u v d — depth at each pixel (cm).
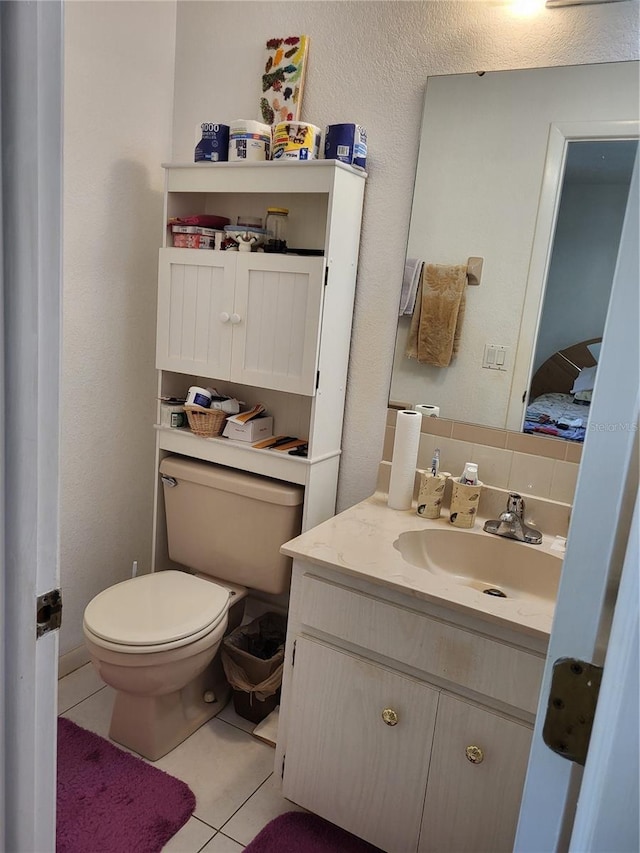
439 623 140
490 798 139
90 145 199
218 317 203
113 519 232
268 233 207
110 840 161
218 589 200
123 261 218
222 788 182
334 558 151
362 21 189
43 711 76
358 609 149
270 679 199
